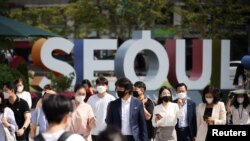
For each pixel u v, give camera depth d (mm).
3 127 12469
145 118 13398
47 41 24969
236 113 16234
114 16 47062
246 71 26781
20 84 15953
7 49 25406
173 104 14383
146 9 45469
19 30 24344
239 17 45719
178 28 47844
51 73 25125
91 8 46219
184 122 14633
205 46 26953
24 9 55094
